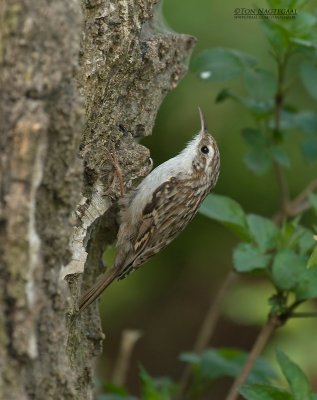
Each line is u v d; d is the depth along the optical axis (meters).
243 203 11.40
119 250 6.89
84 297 6.20
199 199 7.69
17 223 4.24
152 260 12.70
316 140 8.66
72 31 4.50
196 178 7.60
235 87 10.70
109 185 6.19
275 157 8.09
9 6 4.37
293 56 9.26
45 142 4.29
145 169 6.45
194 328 13.70
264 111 8.24
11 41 4.38
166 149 10.91
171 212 7.37
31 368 4.55
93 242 6.79
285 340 11.17
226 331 14.51
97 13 5.45
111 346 13.11
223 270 12.71
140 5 5.85
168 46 6.56
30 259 4.29
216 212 6.72
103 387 8.53
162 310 13.53
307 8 10.22
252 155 8.12
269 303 6.63
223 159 10.97
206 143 7.82
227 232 12.46
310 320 11.12
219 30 10.05
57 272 4.73
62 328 4.80
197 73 7.76
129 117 6.28
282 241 6.76
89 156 5.75
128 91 6.23
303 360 10.92
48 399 4.72
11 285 4.27
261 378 7.80
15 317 4.28
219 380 13.48
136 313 13.41
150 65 6.24
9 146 4.26
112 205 6.66
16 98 4.36
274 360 11.02
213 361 8.00
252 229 6.73
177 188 7.41
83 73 5.37
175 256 12.69
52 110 4.50
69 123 4.54
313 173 11.32
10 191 4.24
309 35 7.49
